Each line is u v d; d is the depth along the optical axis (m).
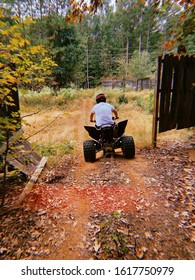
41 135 5.80
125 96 13.93
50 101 12.34
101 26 52.50
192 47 3.73
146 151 4.55
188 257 1.65
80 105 13.11
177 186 2.78
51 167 3.78
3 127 2.09
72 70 24.05
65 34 21.31
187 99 5.04
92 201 2.54
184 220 2.08
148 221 2.08
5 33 1.82
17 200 2.54
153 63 28.28
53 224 2.09
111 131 3.91
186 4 2.16
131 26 46.38
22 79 2.05
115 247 1.75
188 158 3.81
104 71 46.16
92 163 4.02
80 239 1.87
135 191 2.74
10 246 1.79
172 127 4.97
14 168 2.91
